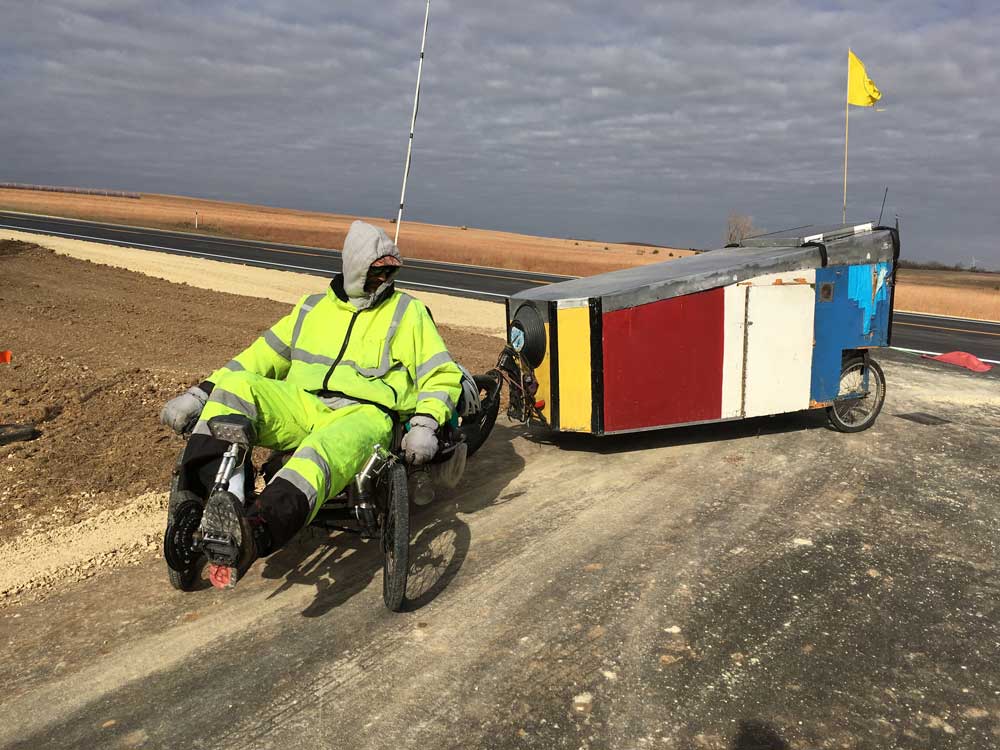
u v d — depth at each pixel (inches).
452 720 108.2
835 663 124.0
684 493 206.7
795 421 286.7
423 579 153.3
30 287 560.1
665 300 228.2
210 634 131.5
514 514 190.4
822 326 252.2
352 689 115.6
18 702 112.5
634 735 105.3
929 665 123.9
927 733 106.6
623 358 226.2
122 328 433.7
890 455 244.8
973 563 164.1
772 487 212.2
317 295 152.8
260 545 119.1
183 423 139.0
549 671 120.6
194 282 756.6
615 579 153.5
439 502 199.2
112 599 143.3
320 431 130.7
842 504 199.2
